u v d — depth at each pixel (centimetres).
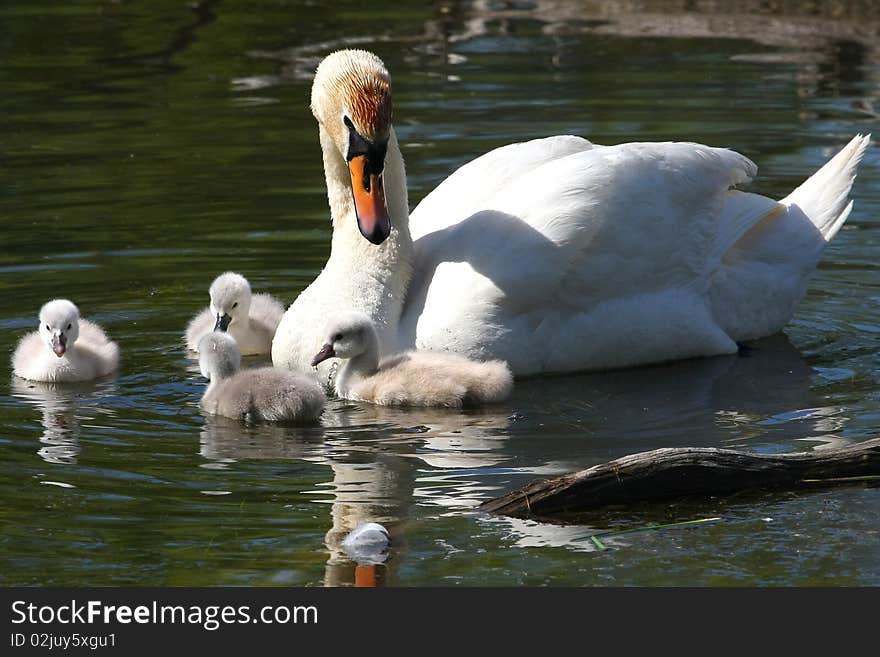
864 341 1455
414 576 923
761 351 1445
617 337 1386
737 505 1029
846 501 1032
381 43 2689
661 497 1039
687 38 2691
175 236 1769
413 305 1388
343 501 1045
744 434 1187
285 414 1227
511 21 2858
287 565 937
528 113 2227
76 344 1379
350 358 1326
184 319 1527
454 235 1398
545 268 1349
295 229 1797
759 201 1508
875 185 1928
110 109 2316
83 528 995
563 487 1024
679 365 1411
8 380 1368
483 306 1341
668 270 1415
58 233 1777
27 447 1166
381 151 1326
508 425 1231
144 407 1287
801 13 2831
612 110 2234
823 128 2125
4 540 974
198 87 2448
